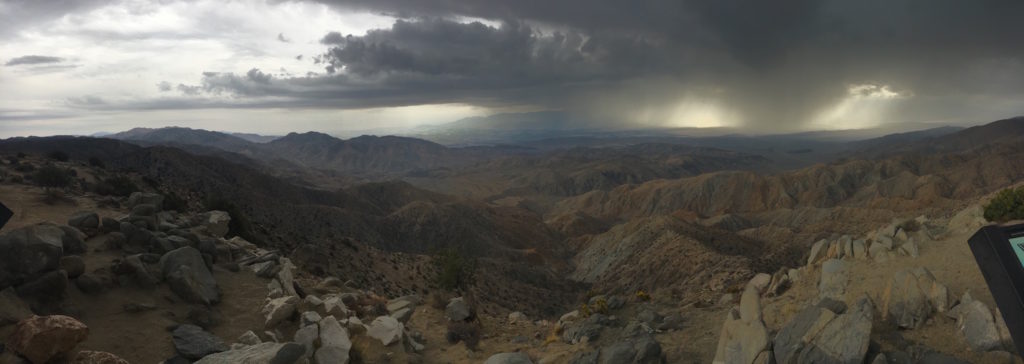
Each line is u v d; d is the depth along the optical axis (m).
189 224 27.05
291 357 12.72
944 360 11.64
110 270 17.19
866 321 11.88
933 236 19.80
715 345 17.48
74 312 14.34
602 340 20.66
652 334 20.41
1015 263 5.47
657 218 141.25
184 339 14.30
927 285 14.61
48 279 14.22
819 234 138.00
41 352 10.70
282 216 135.50
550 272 135.88
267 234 52.91
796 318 12.98
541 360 18.45
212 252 21.69
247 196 137.75
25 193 30.62
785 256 90.56
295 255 43.28
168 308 16.30
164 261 18.20
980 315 12.62
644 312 23.20
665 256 98.38
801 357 11.92
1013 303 5.30
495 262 104.44
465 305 26.64
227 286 19.61
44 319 11.20
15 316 12.41
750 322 13.89
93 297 15.54
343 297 22.33
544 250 190.12
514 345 22.19
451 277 38.03
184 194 72.94
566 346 20.80
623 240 139.50
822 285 18.84
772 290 22.72
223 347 14.42
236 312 17.64
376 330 18.02
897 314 14.21
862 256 20.03
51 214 27.08
